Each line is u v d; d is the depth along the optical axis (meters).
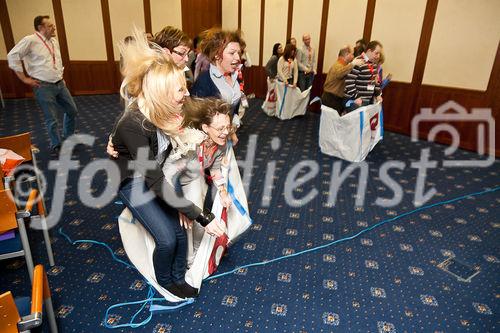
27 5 6.24
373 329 1.64
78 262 2.04
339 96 4.05
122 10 7.07
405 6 4.73
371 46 3.60
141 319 1.65
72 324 1.60
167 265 1.66
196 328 1.61
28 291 1.79
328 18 5.73
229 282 1.92
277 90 5.59
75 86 7.01
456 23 4.33
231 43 1.92
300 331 1.61
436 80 4.64
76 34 6.75
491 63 4.13
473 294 1.88
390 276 2.01
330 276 2.00
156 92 1.32
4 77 6.32
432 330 1.64
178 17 7.71
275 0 6.59
